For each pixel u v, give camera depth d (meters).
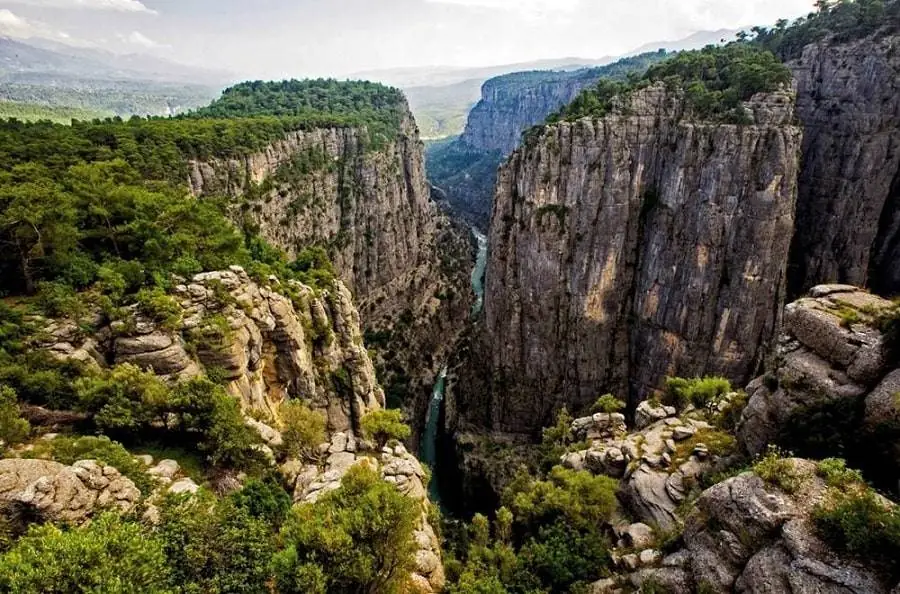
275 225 102.50
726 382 64.12
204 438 40.84
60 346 41.06
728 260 92.94
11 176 55.66
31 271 47.44
